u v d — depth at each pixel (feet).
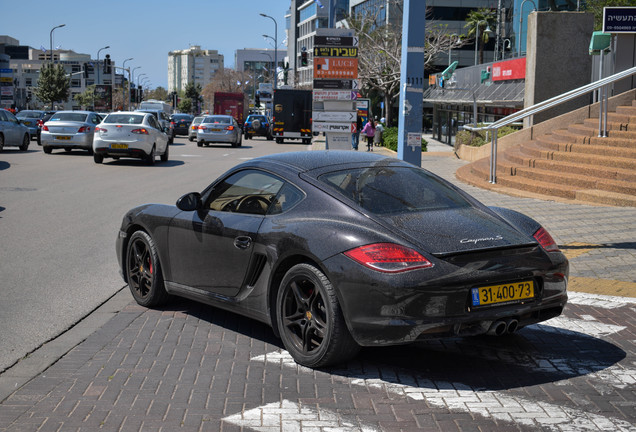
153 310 20.03
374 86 172.65
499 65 115.14
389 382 14.46
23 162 72.43
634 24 61.16
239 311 17.24
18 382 14.29
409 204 15.92
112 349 16.47
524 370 15.26
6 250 28.40
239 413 12.76
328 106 66.90
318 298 14.94
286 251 15.38
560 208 37.76
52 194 46.80
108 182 55.31
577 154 46.01
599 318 19.45
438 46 178.29
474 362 15.76
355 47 66.03
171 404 13.16
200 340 17.21
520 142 62.64
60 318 19.10
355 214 15.10
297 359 15.42
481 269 14.14
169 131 126.82
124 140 72.13
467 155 86.79
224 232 17.22
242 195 17.56
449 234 14.71
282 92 137.28
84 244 30.01
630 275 23.93
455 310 13.87
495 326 14.37
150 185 53.78
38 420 12.40
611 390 14.10
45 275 24.25
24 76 556.92
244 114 199.52
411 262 13.84
